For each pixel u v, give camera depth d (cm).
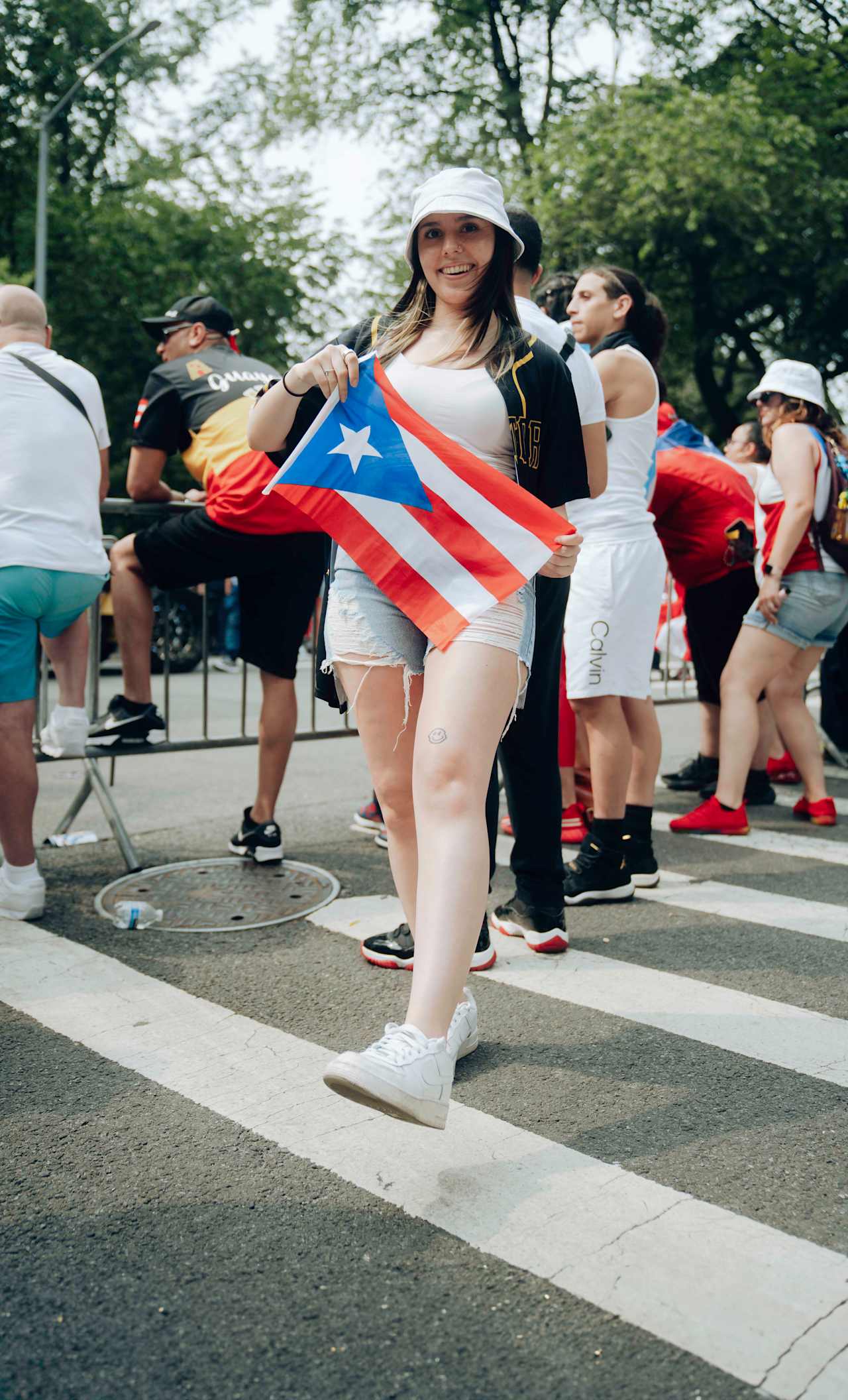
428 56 2241
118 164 2403
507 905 377
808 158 1861
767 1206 216
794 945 367
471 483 233
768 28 2064
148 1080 266
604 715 397
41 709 470
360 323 263
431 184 242
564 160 1877
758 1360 174
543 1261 198
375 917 388
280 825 535
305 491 240
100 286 2030
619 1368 172
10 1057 278
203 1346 178
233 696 1058
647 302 415
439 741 223
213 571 437
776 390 494
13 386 384
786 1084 267
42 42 2255
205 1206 215
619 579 386
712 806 519
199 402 442
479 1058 281
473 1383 170
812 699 1019
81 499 389
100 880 434
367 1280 193
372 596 248
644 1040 291
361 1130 243
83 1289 191
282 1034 292
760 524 553
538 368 244
